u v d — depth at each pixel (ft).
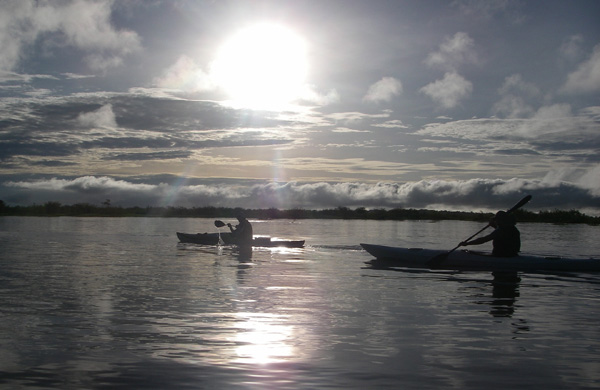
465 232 109.81
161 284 36.09
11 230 105.09
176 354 19.83
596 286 37.04
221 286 35.40
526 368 18.58
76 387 16.53
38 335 22.35
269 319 25.55
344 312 27.32
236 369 18.22
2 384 16.75
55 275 40.34
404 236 94.48
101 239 80.64
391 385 16.89
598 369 18.52
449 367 18.63
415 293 33.42
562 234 104.47
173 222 150.20
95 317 25.76
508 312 27.68
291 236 93.61
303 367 18.49
